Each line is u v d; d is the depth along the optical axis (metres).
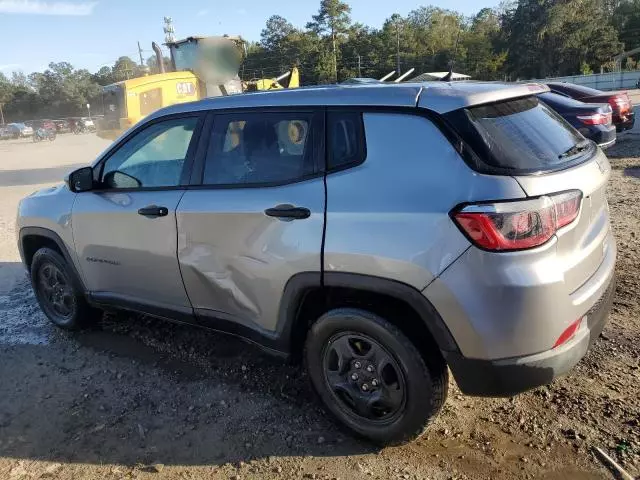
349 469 2.88
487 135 2.61
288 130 3.12
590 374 3.53
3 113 112.94
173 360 4.11
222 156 3.39
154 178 3.73
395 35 89.81
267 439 3.17
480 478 2.76
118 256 3.90
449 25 96.06
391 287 2.67
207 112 3.51
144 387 3.78
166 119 3.70
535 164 2.60
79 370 4.06
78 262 4.25
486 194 2.46
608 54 78.81
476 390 2.63
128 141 3.90
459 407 3.31
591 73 75.88
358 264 2.73
